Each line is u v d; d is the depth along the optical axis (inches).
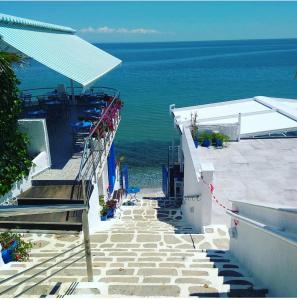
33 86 2726.4
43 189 437.7
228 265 297.0
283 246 203.2
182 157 731.4
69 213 407.2
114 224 502.9
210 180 403.9
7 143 394.3
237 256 317.7
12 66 404.8
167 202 726.5
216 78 3659.0
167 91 2802.7
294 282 186.5
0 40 494.9
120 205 683.4
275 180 527.2
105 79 3636.8
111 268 276.1
